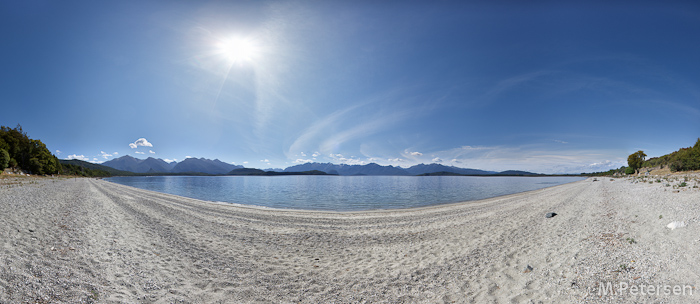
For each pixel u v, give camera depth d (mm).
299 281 7242
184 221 16031
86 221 12477
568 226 12977
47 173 97750
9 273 5434
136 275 6695
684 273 5695
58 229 10156
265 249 10727
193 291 6215
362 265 8727
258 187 76750
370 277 7543
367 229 15258
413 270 8078
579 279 6270
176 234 12250
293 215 20594
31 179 57438
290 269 8281
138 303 5305
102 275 6348
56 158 116688
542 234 11875
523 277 6945
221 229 14398
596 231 11016
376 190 61375
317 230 14922
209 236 12484
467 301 5848
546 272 7059
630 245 8320
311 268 8406
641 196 20609
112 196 28859
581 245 9172
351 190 61688
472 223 16141
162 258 8391
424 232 14086
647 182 36094
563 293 5691
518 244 10477
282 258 9508
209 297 5965
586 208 18312
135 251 8734
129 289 5855
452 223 16438
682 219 10125
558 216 16297
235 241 11844
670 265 6219
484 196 41406
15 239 8031
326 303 5883
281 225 16312
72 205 17734
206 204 27531
